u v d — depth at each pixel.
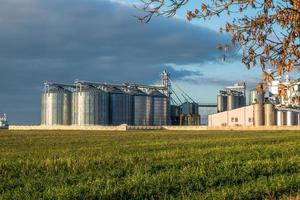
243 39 8.85
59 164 29.05
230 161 29.23
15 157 36.06
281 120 160.50
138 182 20.39
